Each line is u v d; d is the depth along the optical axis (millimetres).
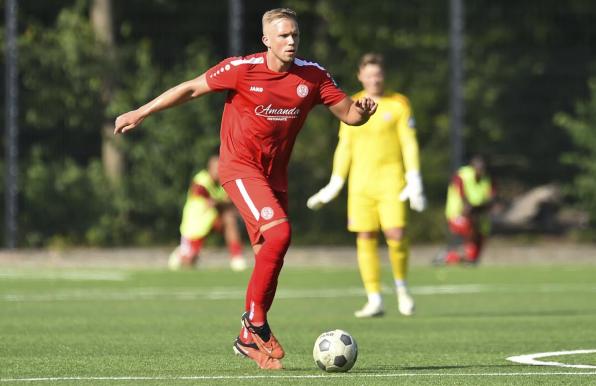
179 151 81000
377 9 87938
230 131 24516
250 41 88750
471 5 89000
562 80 88750
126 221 81562
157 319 37688
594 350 28125
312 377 22625
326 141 83375
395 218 38719
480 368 24391
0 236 81250
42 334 32438
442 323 36188
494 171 88688
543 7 88750
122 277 60219
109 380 22266
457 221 70438
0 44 84750
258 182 24156
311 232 82750
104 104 83062
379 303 38750
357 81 87125
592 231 86188
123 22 85375
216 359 26094
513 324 35719
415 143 38844
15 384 21750
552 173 88250
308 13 89000
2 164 81812
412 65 87812
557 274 62844
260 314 23906
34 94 82562
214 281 57562
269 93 24172
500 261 75250
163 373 23484
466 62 88250
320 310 41781
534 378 22500
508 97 88562
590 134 83688
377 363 25500
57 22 84688
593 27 88750
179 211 81312
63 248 80188
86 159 83062
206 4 85688
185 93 24250
